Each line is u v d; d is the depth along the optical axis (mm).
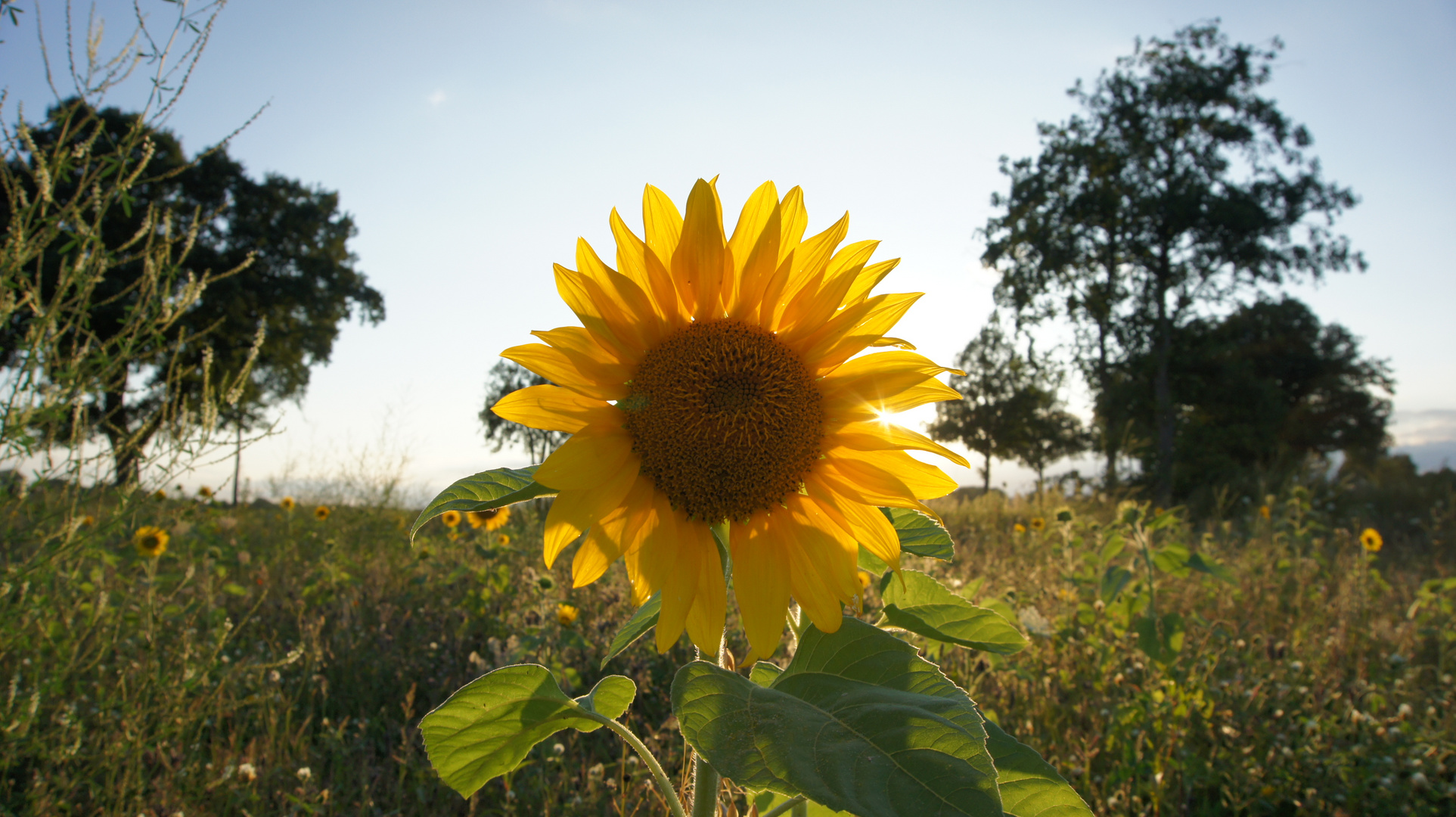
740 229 1830
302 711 4359
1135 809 3301
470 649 5301
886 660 1529
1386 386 36719
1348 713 4008
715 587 1807
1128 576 4320
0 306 3049
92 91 3195
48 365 3096
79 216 3184
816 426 1819
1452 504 11875
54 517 3406
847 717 1316
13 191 3059
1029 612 4695
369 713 4332
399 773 3529
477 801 3355
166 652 3977
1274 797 3422
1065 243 35562
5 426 2965
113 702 3436
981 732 1249
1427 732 3775
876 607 2439
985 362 47250
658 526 1813
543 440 14234
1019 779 1646
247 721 3904
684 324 1851
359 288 32250
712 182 1788
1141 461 30938
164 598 4578
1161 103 35688
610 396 1810
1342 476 18500
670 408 1775
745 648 4449
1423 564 9539
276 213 30031
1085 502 15352
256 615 5977
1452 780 3459
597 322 1750
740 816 2242
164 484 3412
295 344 30516
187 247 3516
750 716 1326
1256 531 10359
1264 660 4801
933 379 1833
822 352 1811
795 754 1252
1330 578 7086
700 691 1369
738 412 1770
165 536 5273
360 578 6988
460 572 6535
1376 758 3572
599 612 5305
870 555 1979
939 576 4734
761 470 1798
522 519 9031
